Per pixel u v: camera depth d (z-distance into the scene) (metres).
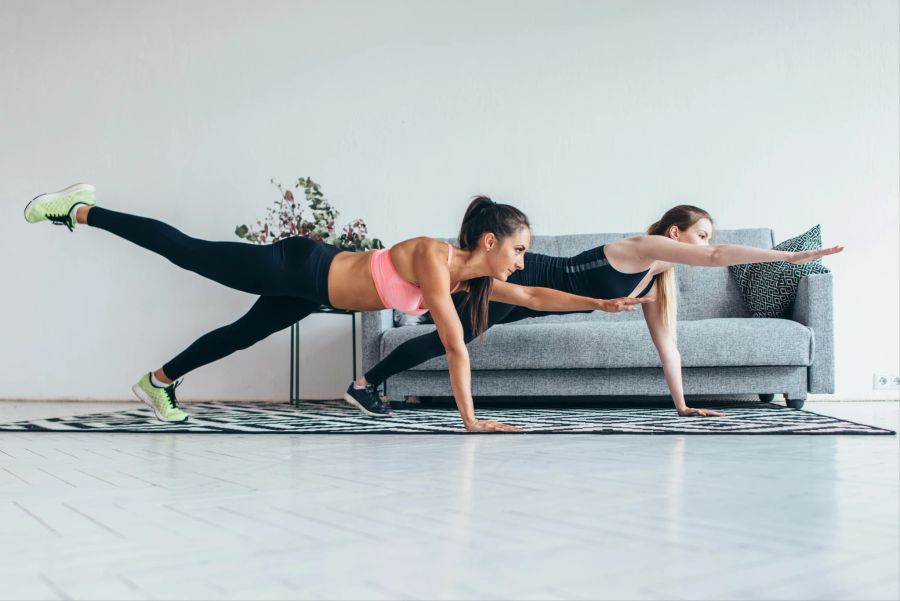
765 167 4.46
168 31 5.03
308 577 0.82
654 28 4.59
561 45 4.67
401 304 2.43
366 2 4.85
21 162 5.10
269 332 2.79
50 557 0.92
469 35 4.75
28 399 4.96
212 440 2.33
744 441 2.10
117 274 4.92
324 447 2.09
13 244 5.04
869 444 2.02
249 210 4.89
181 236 2.55
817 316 3.46
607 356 3.47
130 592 0.78
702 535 1.00
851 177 4.39
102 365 4.91
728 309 4.06
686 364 3.43
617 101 4.61
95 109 5.06
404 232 4.76
